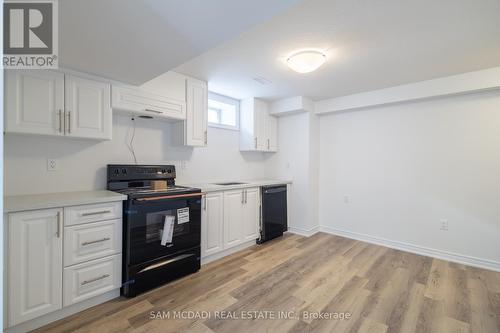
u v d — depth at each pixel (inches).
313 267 105.0
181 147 123.0
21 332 62.8
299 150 155.5
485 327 67.8
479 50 85.7
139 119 107.0
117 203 78.5
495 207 105.0
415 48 84.4
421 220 122.9
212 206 110.3
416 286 89.4
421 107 123.0
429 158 121.0
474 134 109.5
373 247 130.9
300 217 154.4
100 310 73.2
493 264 104.4
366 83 120.0
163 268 87.7
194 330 65.5
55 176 85.4
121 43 63.7
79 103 79.9
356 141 145.3
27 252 62.1
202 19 54.0
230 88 129.0
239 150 154.5
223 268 103.7
